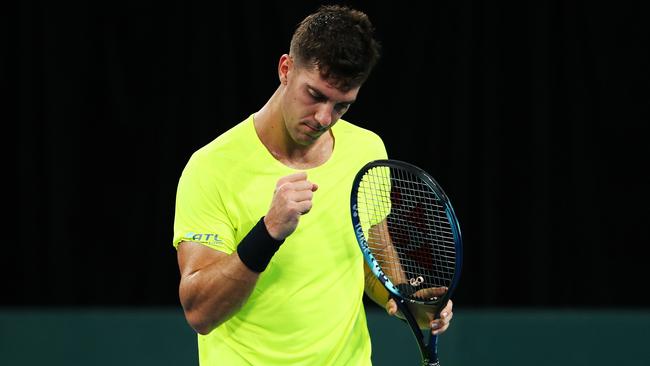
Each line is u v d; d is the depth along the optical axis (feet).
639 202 68.39
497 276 69.05
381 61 67.46
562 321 59.62
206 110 68.13
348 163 27.53
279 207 23.94
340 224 27.20
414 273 29.50
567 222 69.05
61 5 68.33
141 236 69.97
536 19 66.90
